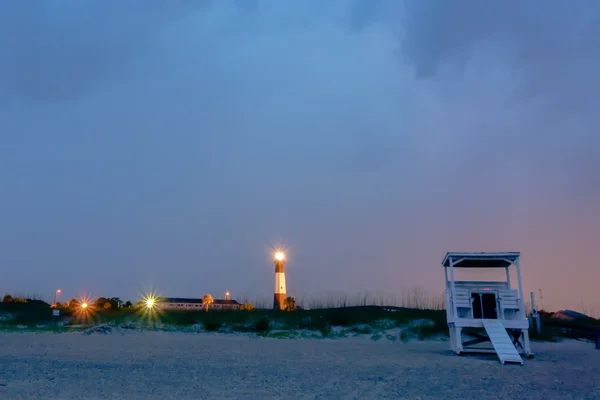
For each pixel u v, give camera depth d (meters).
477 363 18.84
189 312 41.00
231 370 16.16
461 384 13.68
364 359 20.00
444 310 40.09
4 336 27.78
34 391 11.71
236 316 37.78
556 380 14.57
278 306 62.75
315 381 14.08
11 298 51.94
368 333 32.72
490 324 21.03
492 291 22.45
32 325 34.75
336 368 16.98
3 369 15.23
